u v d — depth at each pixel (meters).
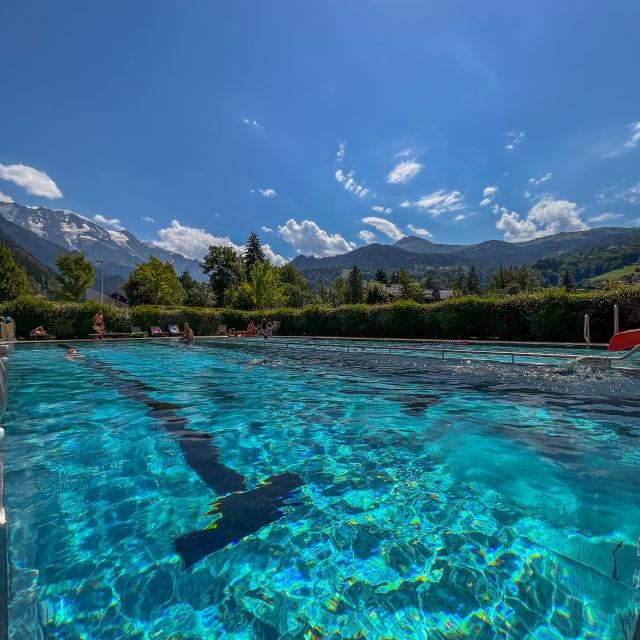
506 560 1.84
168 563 1.85
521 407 4.89
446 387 6.34
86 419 4.49
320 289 89.44
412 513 2.30
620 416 4.41
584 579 1.68
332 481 2.77
